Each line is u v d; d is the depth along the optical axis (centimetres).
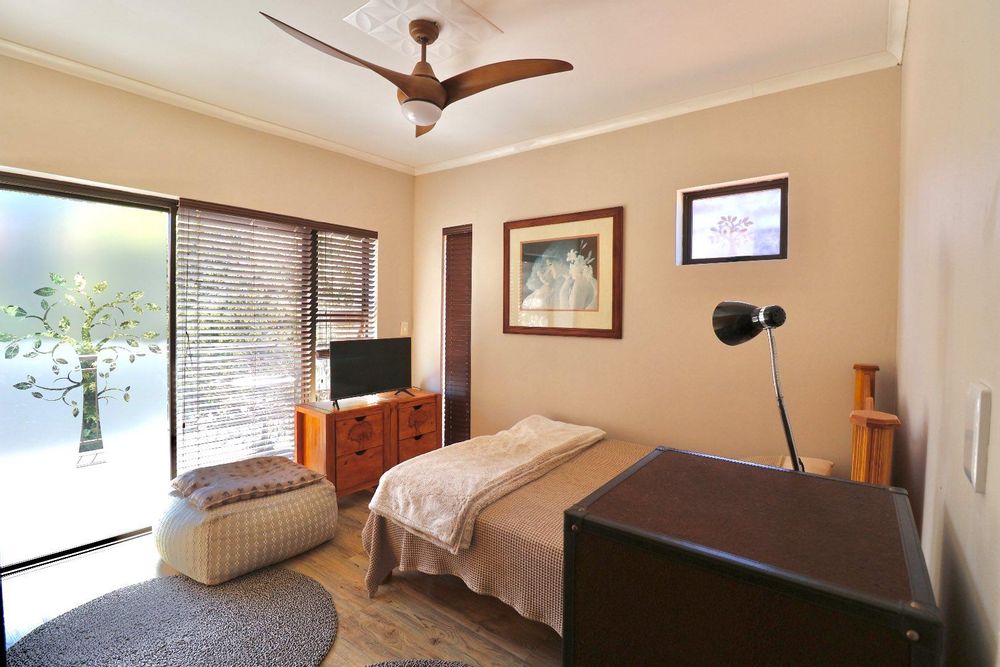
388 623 206
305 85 269
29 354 251
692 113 285
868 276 237
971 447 76
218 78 261
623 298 315
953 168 99
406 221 425
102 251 272
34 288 251
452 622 208
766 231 270
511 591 184
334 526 275
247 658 182
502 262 374
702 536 77
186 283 299
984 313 71
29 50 230
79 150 251
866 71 236
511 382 371
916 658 57
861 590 62
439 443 395
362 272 397
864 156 237
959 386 89
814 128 249
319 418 324
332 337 378
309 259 359
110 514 278
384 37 215
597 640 82
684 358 291
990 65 70
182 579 235
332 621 205
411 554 216
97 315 271
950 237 101
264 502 249
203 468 272
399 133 341
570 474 240
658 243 299
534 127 327
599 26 209
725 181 275
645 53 231
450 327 412
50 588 228
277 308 344
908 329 180
